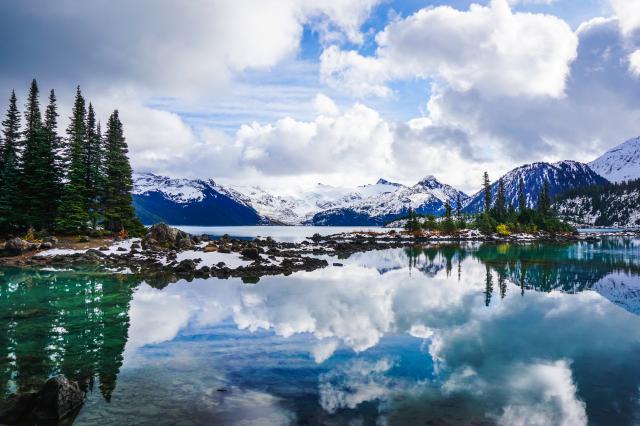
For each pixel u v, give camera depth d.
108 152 71.81
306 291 33.34
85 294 30.20
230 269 44.38
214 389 13.96
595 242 114.69
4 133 67.12
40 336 19.69
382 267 52.75
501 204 169.88
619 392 14.34
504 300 30.47
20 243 50.25
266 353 17.78
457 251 82.31
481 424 11.86
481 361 17.30
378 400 13.36
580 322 24.08
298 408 12.65
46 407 11.85
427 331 21.75
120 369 15.66
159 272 42.25
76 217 62.09
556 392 14.26
